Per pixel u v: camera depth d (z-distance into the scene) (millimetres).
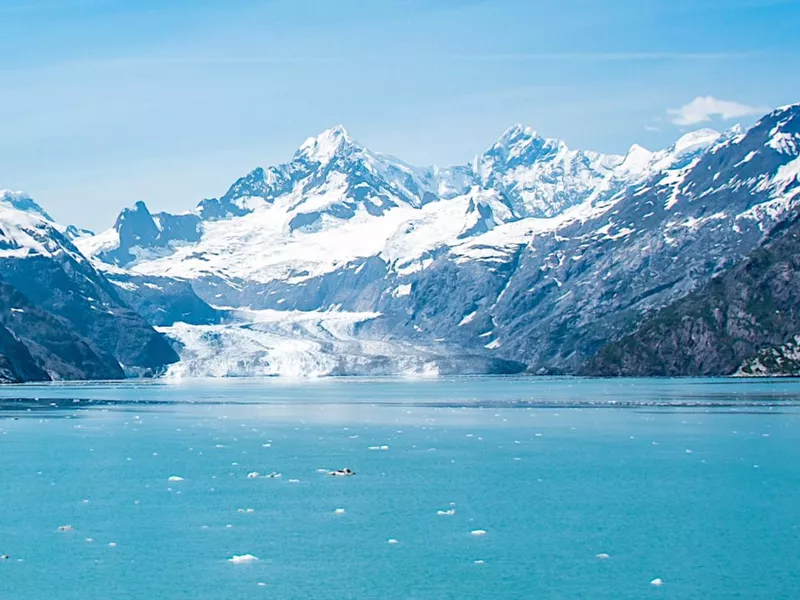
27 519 120500
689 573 97438
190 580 96625
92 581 96562
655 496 131000
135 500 131375
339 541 109750
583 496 131625
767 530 112312
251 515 122000
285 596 92188
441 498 131375
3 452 180625
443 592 92875
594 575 97188
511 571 98562
